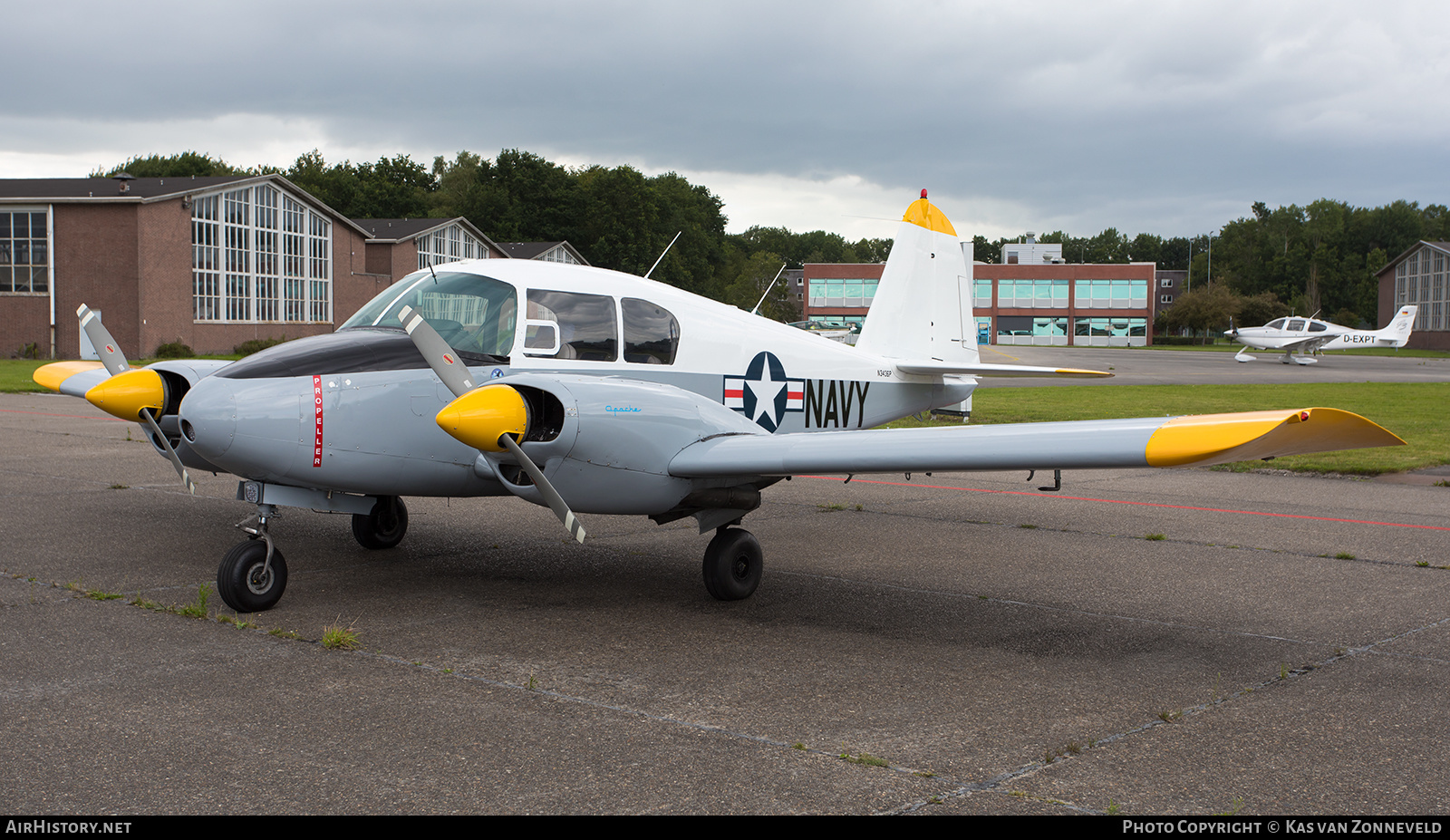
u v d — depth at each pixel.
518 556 7.34
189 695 4.23
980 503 10.20
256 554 5.62
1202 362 48.34
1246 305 90.31
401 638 5.19
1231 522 9.09
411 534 8.15
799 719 4.10
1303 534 8.51
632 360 6.71
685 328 7.04
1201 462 4.55
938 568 7.15
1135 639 5.39
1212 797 3.40
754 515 9.41
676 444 5.73
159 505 9.12
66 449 12.93
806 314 80.88
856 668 4.82
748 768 3.59
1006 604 6.12
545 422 5.57
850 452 5.33
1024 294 81.62
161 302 37.59
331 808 3.21
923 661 4.96
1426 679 4.72
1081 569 7.14
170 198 37.62
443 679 4.53
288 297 45.03
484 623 5.51
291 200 44.88
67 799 3.24
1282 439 4.39
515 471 5.70
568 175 93.69
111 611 5.56
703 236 94.50
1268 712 4.25
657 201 87.06
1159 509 9.84
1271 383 30.33
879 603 6.15
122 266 36.56
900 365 8.81
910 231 9.37
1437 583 6.74
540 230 82.00
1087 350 66.50
